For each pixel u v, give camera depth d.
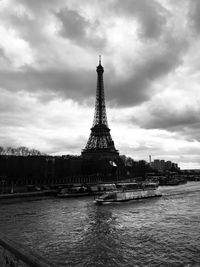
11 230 93.50
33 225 101.19
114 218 116.75
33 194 189.62
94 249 72.88
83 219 114.19
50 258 66.44
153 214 126.69
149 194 197.88
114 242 79.25
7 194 180.00
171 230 92.50
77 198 191.88
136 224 103.69
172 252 70.06
